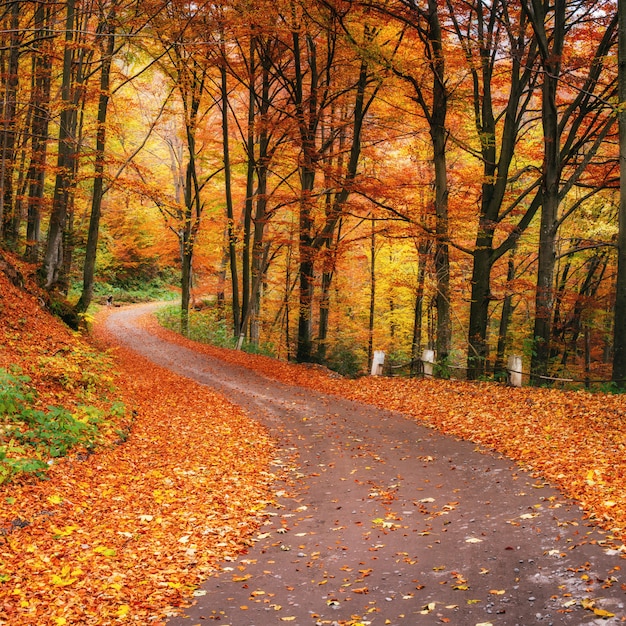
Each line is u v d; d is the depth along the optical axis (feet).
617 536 20.99
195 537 24.99
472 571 20.47
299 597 19.95
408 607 18.52
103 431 37.52
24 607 17.93
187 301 115.14
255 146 103.65
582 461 30.40
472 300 63.98
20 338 48.73
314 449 40.37
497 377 60.90
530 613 17.15
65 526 24.22
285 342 127.24
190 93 89.86
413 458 36.37
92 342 72.23
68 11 58.49
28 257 77.00
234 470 35.09
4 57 69.41
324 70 81.97
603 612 16.39
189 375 70.13
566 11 61.41
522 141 76.64
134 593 19.77
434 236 61.31
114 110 77.36
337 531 26.00
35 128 67.87
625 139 51.57
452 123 79.46
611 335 96.27
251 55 83.97
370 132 81.82
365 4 59.98
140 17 63.26
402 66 60.23
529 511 25.16
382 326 116.16
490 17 60.44
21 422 32.58
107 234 165.58
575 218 81.97
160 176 137.90
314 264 84.43
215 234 116.47
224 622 18.28
